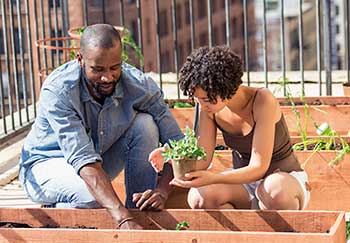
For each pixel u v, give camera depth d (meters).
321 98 7.32
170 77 9.52
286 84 8.19
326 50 8.12
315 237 4.29
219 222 4.80
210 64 4.70
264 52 8.12
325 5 8.05
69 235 4.55
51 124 5.02
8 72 7.92
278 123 5.02
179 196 5.66
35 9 8.35
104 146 5.31
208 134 5.06
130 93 5.31
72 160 4.92
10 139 7.91
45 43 8.58
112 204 4.79
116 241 4.50
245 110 4.94
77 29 8.09
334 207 6.01
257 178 4.88
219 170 6.05
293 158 5.18
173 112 7.07
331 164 5.96
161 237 4.45
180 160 4.72
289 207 4.93
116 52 4.91
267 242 4.34
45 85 5.11
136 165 5.35
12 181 6.83
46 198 5.21
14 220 4.96
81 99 5.14
